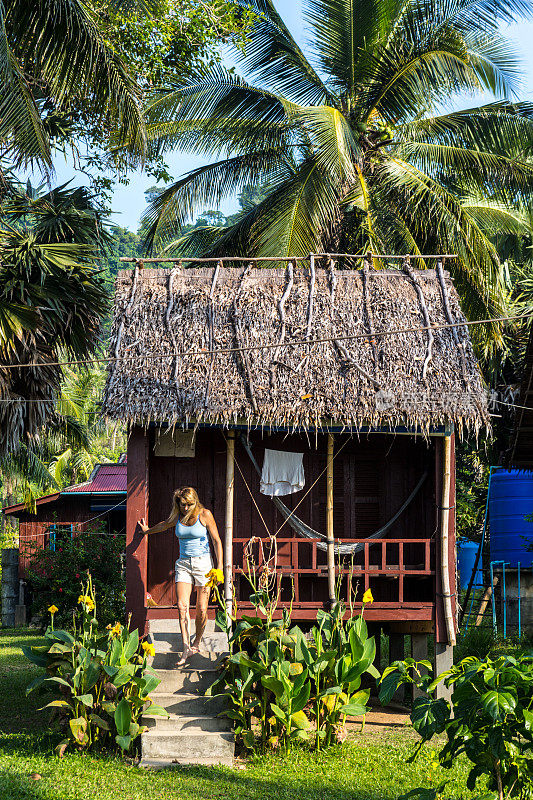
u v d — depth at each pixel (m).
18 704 11.39
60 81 12.52
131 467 10.20
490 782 5.75
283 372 10.33
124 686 8.65
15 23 11.91
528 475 19.34
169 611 10.16
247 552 10.20
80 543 20.16
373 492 11.44
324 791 7.33
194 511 9.51
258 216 17.50
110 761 8.17
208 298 11.09
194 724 8.73
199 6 17.09
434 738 9.48
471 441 20.55
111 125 14.15
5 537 35.03
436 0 17.22
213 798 7.10
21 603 23.98
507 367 20.00
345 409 10.01
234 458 11.23
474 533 23.02
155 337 10.66
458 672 5.42
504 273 20.56
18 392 12.30
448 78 17.44
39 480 18.06
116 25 16.16
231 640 9.37
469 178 18.31
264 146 18.39
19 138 11.70
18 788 7.03
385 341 10.70
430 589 11.48
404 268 11.73
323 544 10.46
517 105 17.59
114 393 10.05
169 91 17.98
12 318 11.52
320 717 8.92
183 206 19.09
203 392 10.00
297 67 18.17
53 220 13.14
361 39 17.52
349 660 9.00
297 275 11.55
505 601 17.52
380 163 17.73
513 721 5.06
